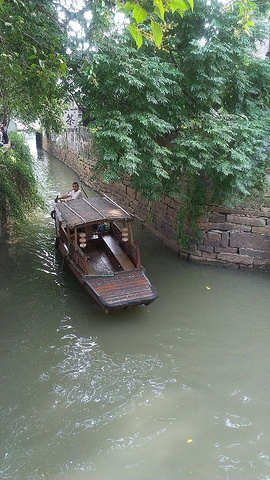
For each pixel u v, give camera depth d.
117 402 5.71
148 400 5.75
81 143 21.88
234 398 5.80
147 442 5.02
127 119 7.87
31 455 4.82
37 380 6.13
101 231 10.23
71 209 9.55
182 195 9.68
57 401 5.71
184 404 5.67
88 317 7.93
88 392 5.90
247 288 9.19
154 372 6.36
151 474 4.56
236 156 8.37
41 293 8.85
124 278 8.02
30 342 7.07
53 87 7.62
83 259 8.13
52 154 32.41
